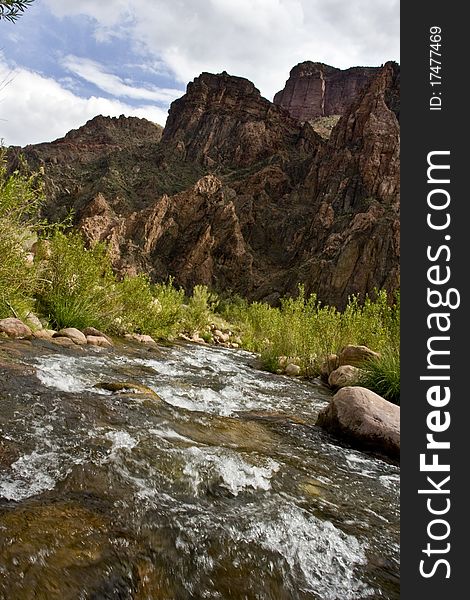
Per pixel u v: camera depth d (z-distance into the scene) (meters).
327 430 4.89
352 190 83.94
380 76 96.31
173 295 16.62
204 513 2.45
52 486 2.39
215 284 76.38
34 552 1.79
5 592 1.57
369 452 4.34
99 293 10.30
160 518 2.29
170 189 100.62
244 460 3.35
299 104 195.50
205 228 78.81
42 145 158.12
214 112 132.50
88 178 102.62
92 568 1.79
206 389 6.35
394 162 81.38
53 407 3.64
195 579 1.92
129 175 104.56
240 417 4.95
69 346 7.44
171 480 2.76
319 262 69.06
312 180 95.19
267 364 10.80
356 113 95.62
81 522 2.08
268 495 2.86
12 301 7.73
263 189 96.25
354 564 2.28
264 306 24.77
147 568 1.89
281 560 2.18
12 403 3.56
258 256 84.31
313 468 3.59
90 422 3.47
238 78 137.88
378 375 7.31
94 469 2.67
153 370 7.08
